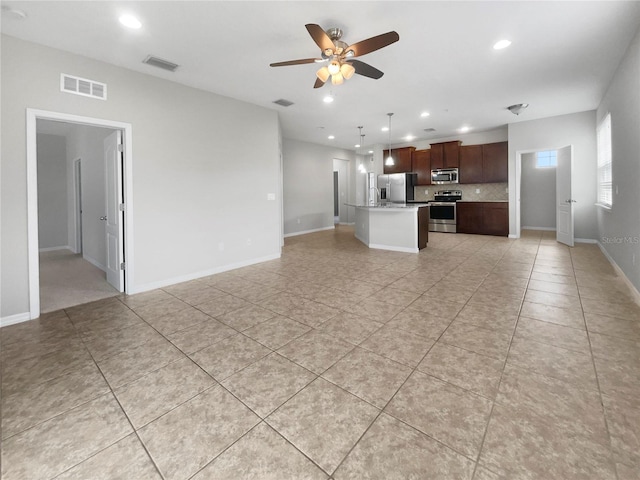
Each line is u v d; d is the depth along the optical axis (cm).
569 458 123
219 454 130
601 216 515
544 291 323
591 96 471
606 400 155
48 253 613
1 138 263
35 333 250
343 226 1010
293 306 300
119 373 192
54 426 148
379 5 241
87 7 233
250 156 475
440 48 313
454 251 550
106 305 313
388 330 242
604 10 254
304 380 180
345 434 139
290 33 276
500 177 704
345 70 264
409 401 160
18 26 254
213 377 186
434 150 789
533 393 162
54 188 656
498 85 416
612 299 293
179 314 287
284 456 128
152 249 367
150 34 272
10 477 120
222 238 441
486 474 117
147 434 142
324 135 748
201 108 407
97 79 316
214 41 287
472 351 207
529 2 243
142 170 353
